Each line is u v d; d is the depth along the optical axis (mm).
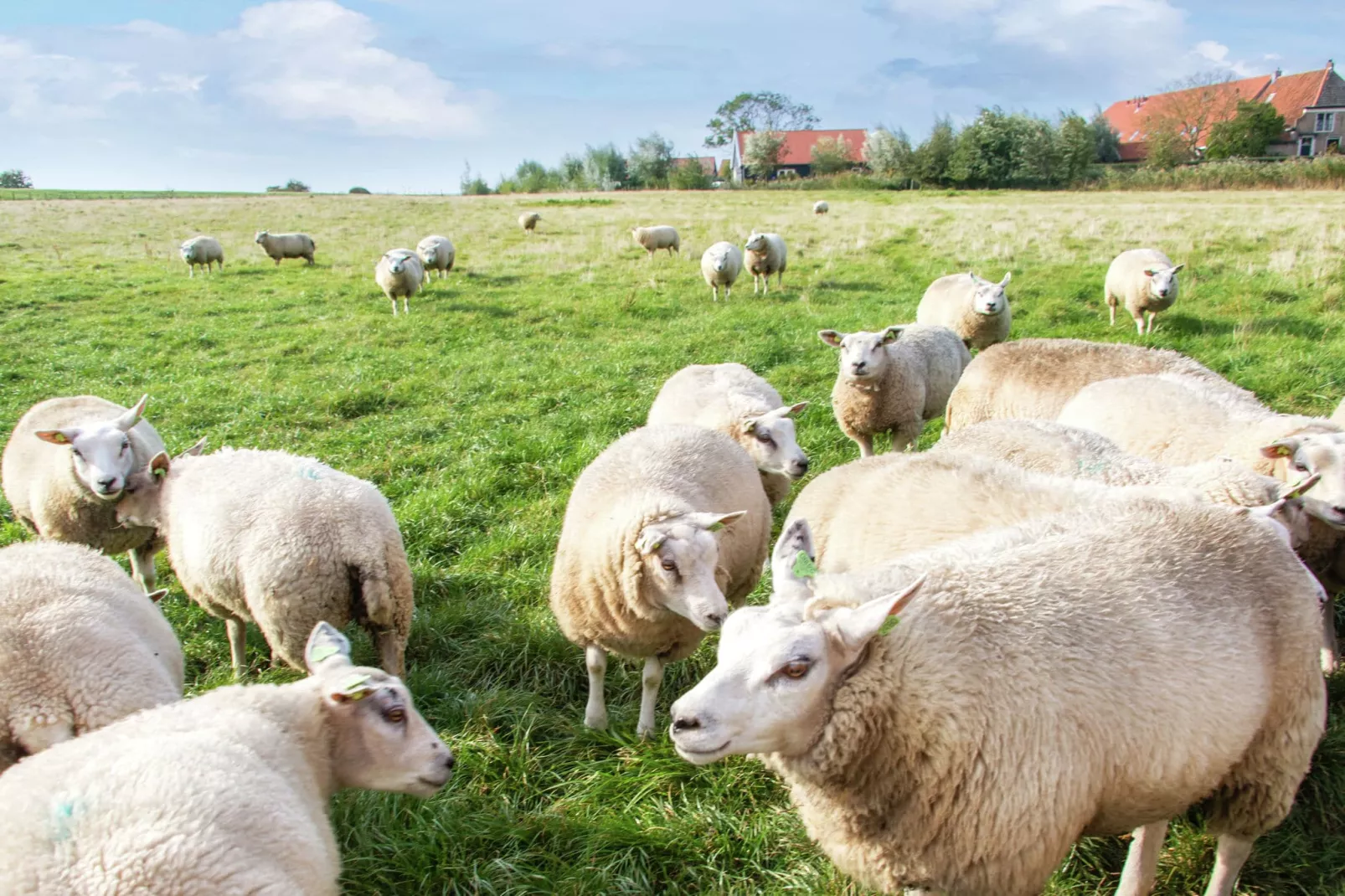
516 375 12828
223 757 3191
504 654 5910
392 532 5832
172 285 22109
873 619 3127
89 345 15508
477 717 5246
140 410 7461
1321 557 5676
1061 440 5590
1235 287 15891
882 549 4660
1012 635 3258
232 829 2912
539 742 5145
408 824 4402
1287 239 20781
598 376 12438
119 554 7602
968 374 8648
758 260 19031
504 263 24703
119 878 2641
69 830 2746
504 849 4293
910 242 24703
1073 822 3225
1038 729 3141
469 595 6816
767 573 7102
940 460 4930
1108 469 5277
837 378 11156
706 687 3154
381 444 10188
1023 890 3273
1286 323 13211
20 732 3811
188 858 2727
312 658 4109
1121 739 3227
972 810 3172
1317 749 4531
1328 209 28938
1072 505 4301
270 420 11133
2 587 4320
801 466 7500
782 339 14102
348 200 56531
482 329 16250
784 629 3215
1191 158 77250
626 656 5605
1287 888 4004
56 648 4020
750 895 4035
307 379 13031
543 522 7926
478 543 7609
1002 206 37281
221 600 5758
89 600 4410
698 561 5102
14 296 20266
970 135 65500
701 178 81688
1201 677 3318
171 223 39375
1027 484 4523
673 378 9086
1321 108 82312
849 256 22859
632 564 5176
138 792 2887
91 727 3939
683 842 4281
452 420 10984
